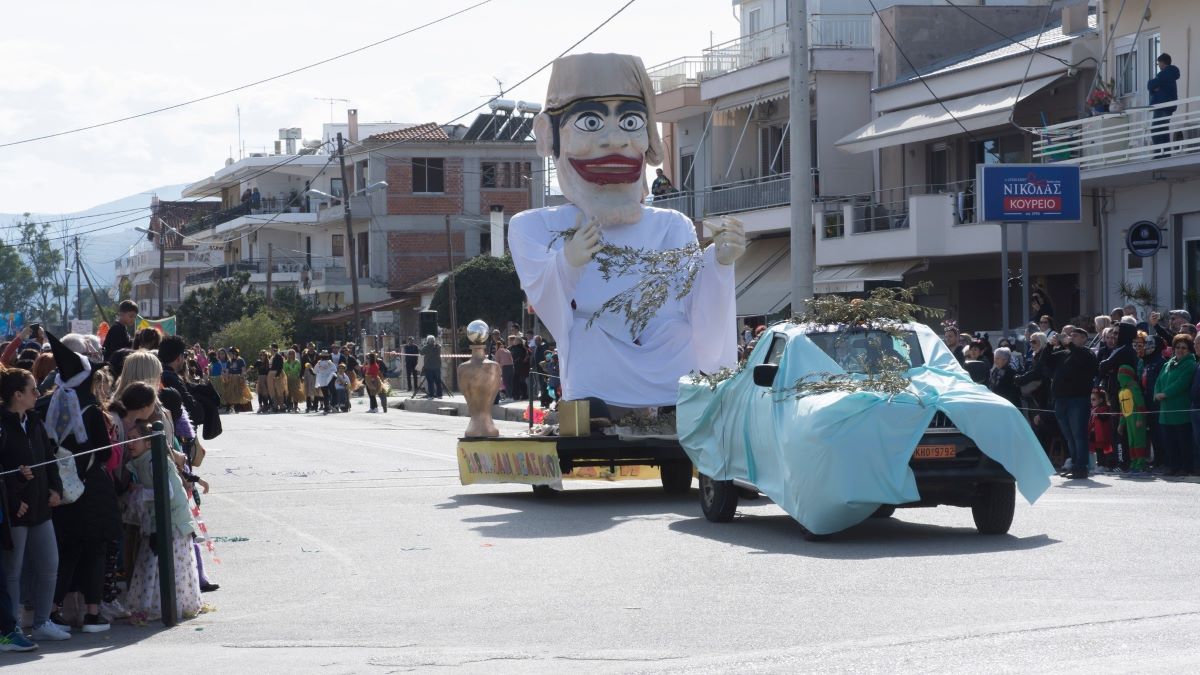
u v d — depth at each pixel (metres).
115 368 12.77
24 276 138.38
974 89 35.38
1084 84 32.91
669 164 51.91
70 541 9.76
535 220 19.02
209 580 11.84
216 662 8.46
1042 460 12.55
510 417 35.97
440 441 28.80
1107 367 19.05
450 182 75.50
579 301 18.20
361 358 55.97
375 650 8.58
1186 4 29.53
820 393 12.82
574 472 18.67
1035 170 26.78
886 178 39.69
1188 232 29.05
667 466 18.47
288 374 45.47
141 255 112.31
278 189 88.69
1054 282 33.91
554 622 9.26
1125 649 7.66
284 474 21.59
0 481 9.25
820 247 39.41
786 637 8.42
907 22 39.66
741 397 14.16
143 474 10.20
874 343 13.66
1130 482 17.42
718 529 13.98
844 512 12.31
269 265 76.62
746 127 44.38
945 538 12.73
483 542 13.52
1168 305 29.47
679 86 47.22
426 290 67.12
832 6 45.28
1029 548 11.80
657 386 17.83
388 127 87.56
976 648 7.82
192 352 45.91
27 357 14.16
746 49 44.97
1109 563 10.80
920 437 12.34
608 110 19.05
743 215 43.16
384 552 13.09
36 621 9.52
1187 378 17.84
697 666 7.71
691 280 17.95
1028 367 20.77
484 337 19.03
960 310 36.81
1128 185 30.16
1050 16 40.19
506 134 76.75
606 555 12.35
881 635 8.34
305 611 10.21
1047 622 8.49
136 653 8.96
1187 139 27.62
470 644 8.63
